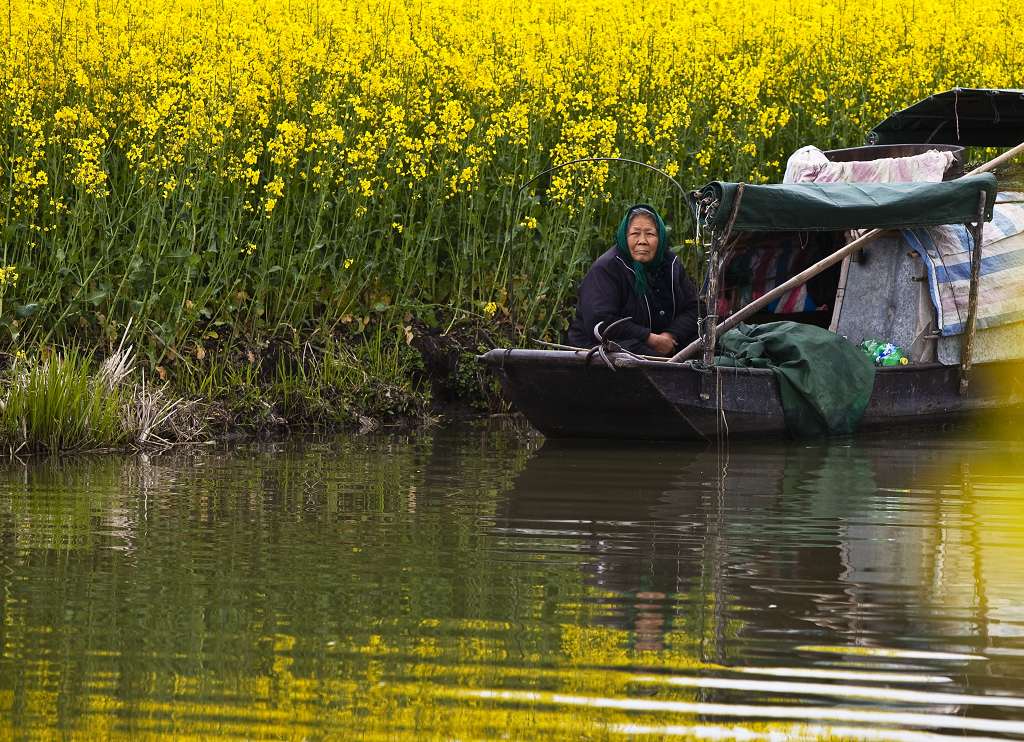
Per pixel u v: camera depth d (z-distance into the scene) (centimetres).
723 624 1630
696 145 4388
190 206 3566
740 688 1407
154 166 3534
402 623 1627
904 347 3512
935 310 3462
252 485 2595
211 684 1419
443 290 4038
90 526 2183
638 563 1928
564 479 2664
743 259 3759
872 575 1862
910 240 3503
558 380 3138
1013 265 3606
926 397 3447
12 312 3403
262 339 3681
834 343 3306
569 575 1862
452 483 2620
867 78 4756
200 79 3697
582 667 1469
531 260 4084
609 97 4262
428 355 3872
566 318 4084
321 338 3753
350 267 3806
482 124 4116
